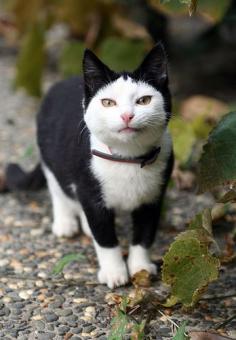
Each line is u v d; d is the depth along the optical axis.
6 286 2.50
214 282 2.53
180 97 4.52
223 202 2.24
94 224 2.50
